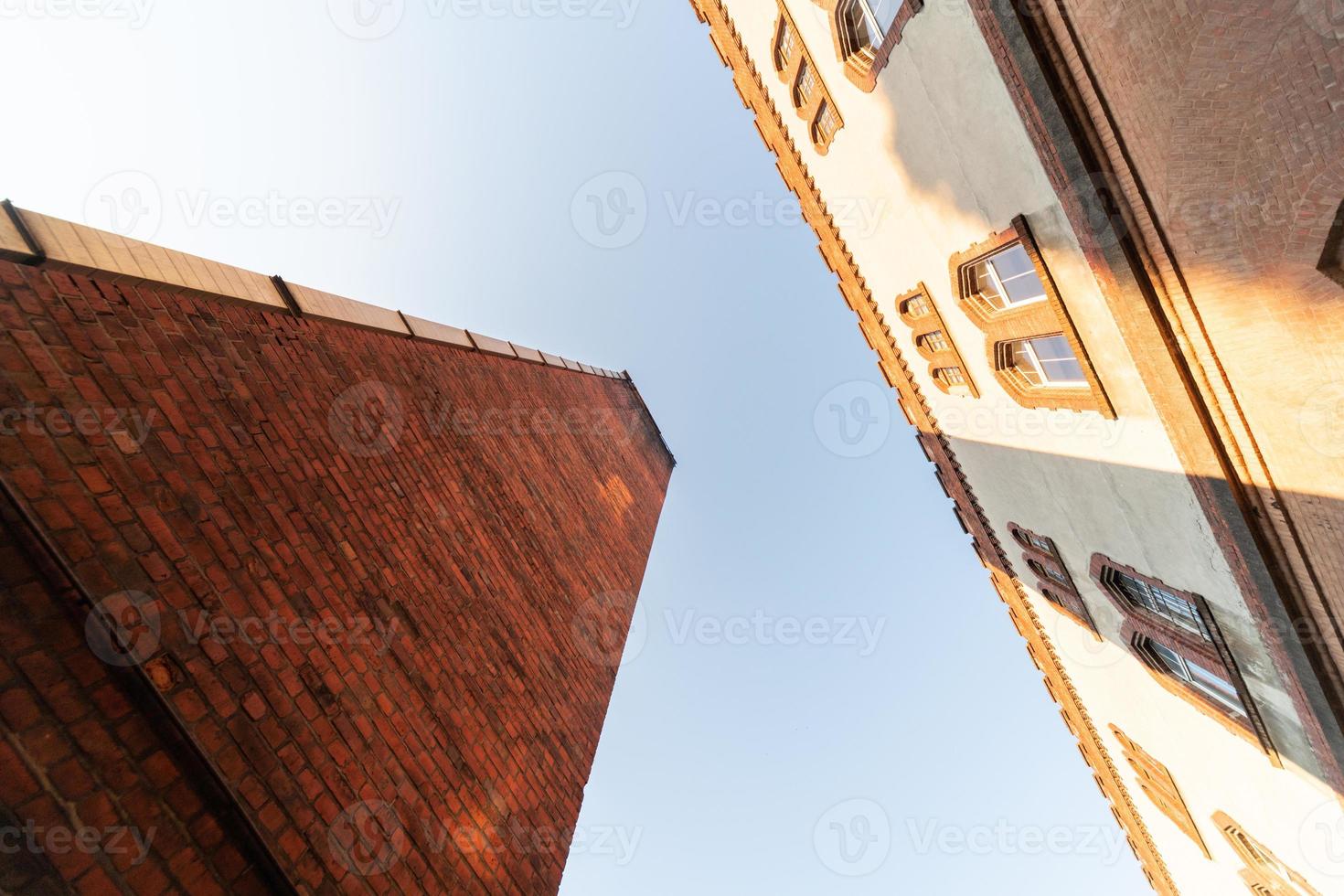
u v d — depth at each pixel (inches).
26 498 122.8
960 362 426.0
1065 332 275.3
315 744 160.9
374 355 298.0
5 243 142.5
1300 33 148.6
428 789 193.0
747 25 487.5
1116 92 197.2
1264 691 286.4
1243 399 212.8
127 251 179.2
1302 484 208.4
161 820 122.7
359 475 241.9
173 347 181.2
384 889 161.2
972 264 346.6
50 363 141.6
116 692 125.3
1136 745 515.2
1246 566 240.7
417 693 210.1
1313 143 157.8
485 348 461.4
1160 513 287.1
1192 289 208.2
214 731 137.2
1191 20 166.7
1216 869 474.3
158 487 154.0
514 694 269.6
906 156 349.1
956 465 586.2
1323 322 179.5
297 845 143.2
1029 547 520.4
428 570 252.1
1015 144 248.1
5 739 106.8
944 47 266.2
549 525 418.0
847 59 361.4
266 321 233.0
